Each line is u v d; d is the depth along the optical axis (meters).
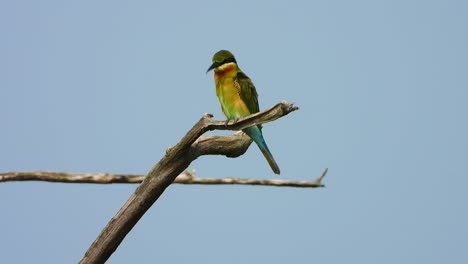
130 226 10.29
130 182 11.85
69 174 11.57
